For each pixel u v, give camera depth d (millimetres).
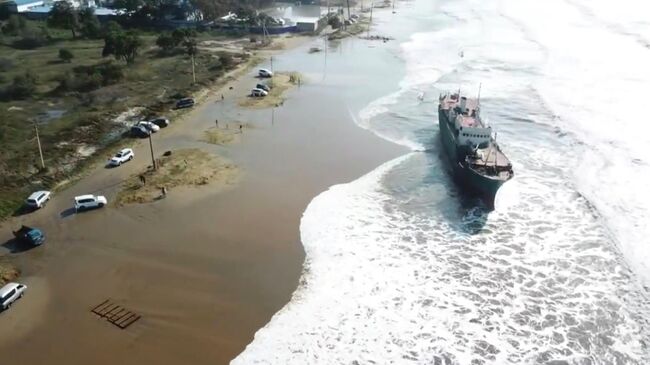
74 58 127062
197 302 50156
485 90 110750
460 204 67812
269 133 88875
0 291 49594
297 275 53781
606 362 43312
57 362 43688
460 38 160750
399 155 81625
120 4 177750
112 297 50906
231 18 173750
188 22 171375
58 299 50750
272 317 48219
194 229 61406
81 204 64812
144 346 45188
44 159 75875
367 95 108938
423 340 45625
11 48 138000
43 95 101562
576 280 53031
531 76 118750
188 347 44969
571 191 69625
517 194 69750
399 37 164750
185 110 98562
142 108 96750
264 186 71062
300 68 128625
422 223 63531
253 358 43688
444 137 83438
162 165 76500
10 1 180750
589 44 144000
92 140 83500
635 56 129250
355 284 52500
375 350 44500
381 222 63531
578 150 80500
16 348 45156
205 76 116438
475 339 45781
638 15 182250
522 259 56531
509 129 90250
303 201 67625
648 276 52875
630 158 76562
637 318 47875
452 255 57312
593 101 100188
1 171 71688
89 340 45906
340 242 59250
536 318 48219
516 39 156250
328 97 107188
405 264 55719
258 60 134500
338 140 86562
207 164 77062
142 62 125188
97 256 56875
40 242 58656
